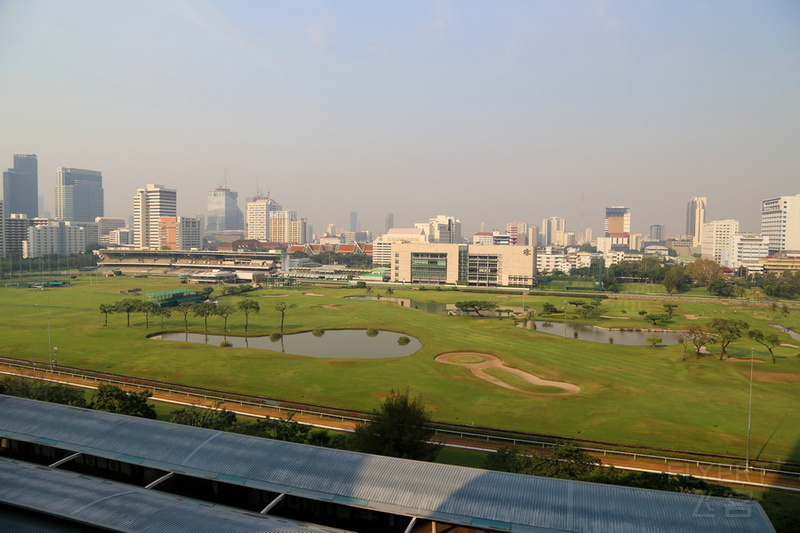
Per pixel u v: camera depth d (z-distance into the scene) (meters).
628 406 81.12
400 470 40.38
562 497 36.47
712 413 78.00
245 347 123.38
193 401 79.88
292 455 42.91
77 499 35.09
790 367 106.00
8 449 51.31
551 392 88.81
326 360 109.19
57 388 70.94
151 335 135.50
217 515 33.88
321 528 33.88
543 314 183.00
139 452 44.22
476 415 76.75
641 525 33.25
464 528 36.88
